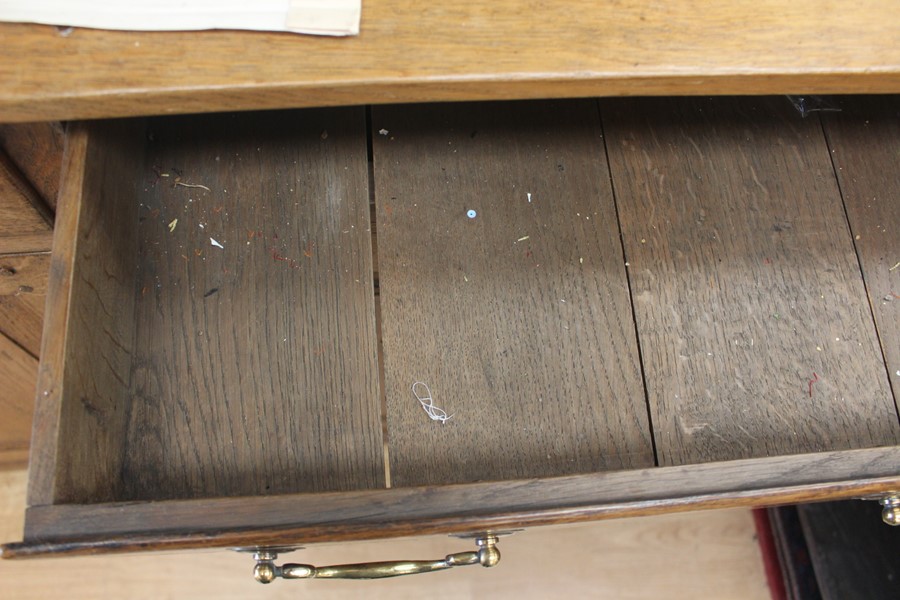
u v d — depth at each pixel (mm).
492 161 656
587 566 1170
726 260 635
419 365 594
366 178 646
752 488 496
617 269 627
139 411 577
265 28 514
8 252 670
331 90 510
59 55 503
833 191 662
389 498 483
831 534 1082
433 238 628
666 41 528
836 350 615
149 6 515
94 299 540
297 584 1156
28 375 898
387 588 1157
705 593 1158
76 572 1156
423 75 509
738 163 667
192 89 500
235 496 482
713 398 599
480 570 1166
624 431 588
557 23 530
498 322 608
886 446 515
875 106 693
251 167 644
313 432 576
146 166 639
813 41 533
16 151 577
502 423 583
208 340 595
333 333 600
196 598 1146
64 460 490
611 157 663
